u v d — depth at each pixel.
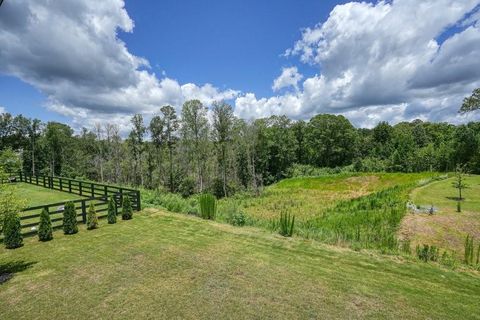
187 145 46.97
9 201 8.16
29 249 10.37
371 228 17.02
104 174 57.72
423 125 79.88
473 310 7.11
